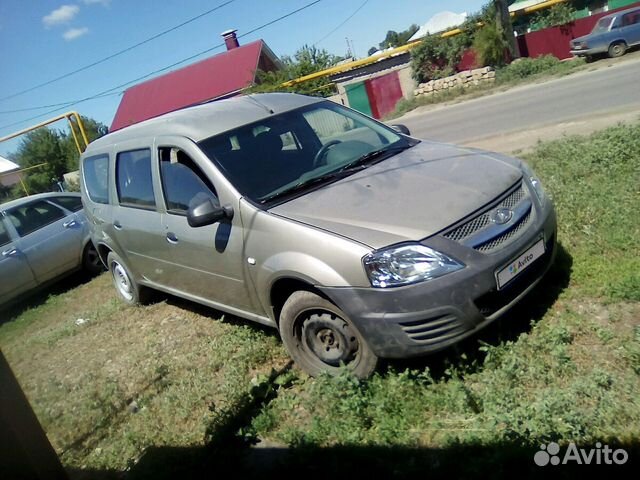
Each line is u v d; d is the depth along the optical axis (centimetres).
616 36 1889
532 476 241
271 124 464
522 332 355
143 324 593
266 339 447
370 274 317
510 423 271
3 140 1897
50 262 888
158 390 427
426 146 455
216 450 325
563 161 662
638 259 394
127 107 3934
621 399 276
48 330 708
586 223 469
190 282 483
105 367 512
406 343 316
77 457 379
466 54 2522
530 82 1958
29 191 2869
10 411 279
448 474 259
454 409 303
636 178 541
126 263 603
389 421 303
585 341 329
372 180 389
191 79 3756
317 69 3000
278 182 410
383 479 269
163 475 321
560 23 2462
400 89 2664
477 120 1406
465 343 358
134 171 526
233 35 3891
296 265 346
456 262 314
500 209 343
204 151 430
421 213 334
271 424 339
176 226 464
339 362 356
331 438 310
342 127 491
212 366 432
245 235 388
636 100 1022
